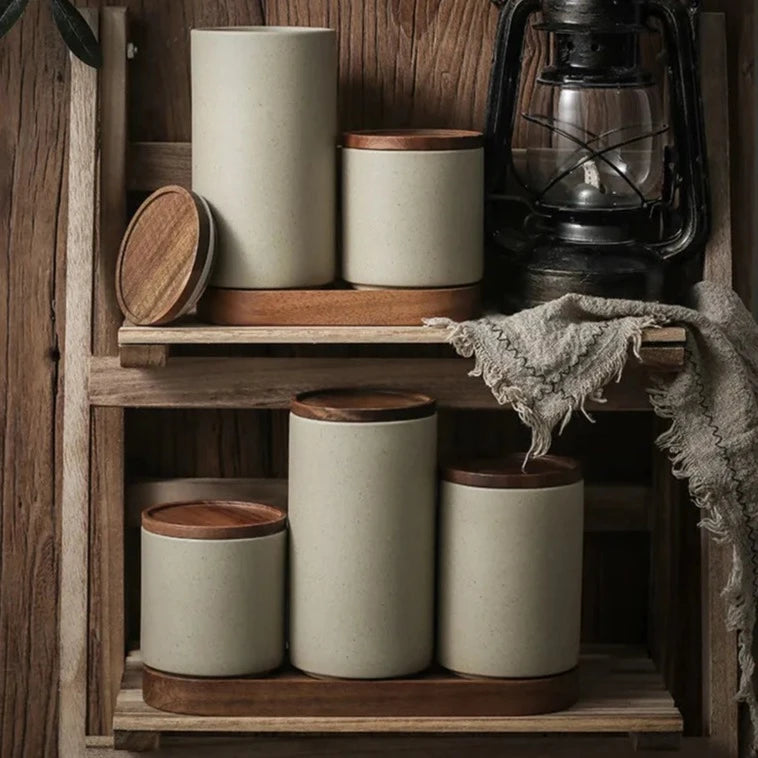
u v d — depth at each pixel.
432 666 2.01
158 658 1.94
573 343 1.87
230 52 1.88
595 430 2.22
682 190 1.99
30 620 2.19
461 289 1.95
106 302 2.08
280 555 1.95
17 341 2.13
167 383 2.06
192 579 1.91
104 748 2.11
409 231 1.91
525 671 1.95
